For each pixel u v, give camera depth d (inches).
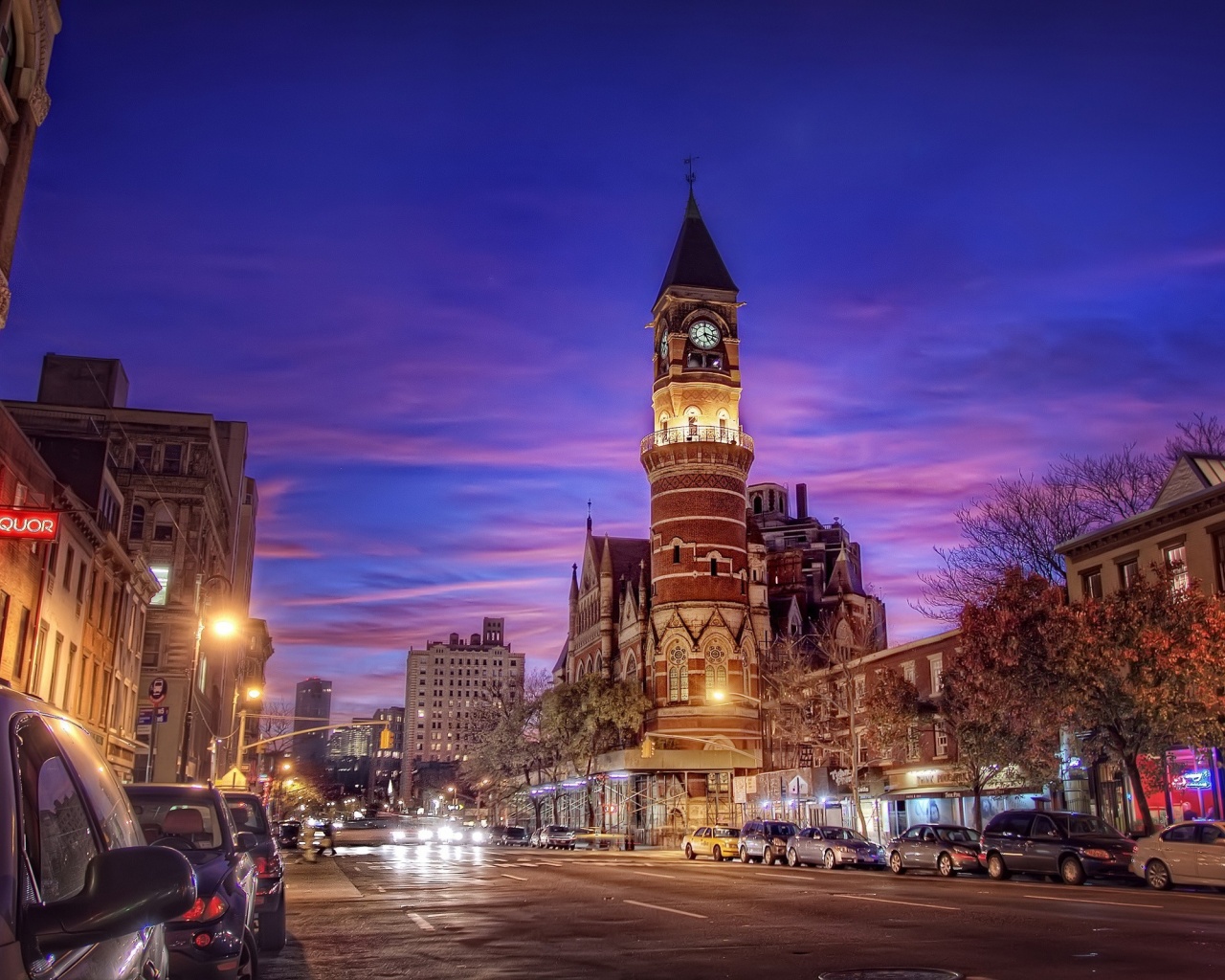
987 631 1550.2
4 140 1252.5
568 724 3427.7
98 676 1840.6
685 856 2281.0
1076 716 1455.5
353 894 1023.0
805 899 913.5
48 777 148.3
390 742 2058.3
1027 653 1496.1
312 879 1284.4
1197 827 1043.9
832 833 1683.1
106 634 1899.6
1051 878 1282.0
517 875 1343.5
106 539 1785.2
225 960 343.3
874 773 2332.7
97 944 144.2
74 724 178.2
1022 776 1674.5
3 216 1245.7
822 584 4242.1
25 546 1359.5
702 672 3206.2
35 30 1278.3
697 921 737.0
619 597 4030.5
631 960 550.3
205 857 379.9
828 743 2461.9
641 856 2399.1
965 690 1625.2
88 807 164.2
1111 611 1339.8
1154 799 1577.3
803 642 3668.8
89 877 131.8
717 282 3489.2
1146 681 1283.2
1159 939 608.4
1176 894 987.3
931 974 481.7
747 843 1943.9
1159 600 1326.3
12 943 117.9
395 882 1197.1
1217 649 1213.1
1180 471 1657.2
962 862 1346.0
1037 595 1540.4
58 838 146.9
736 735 3161.9
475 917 789.2
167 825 403.5
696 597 3262.8
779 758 3046.3
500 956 574.2
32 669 1393.9
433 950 602.5
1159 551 1606.8
